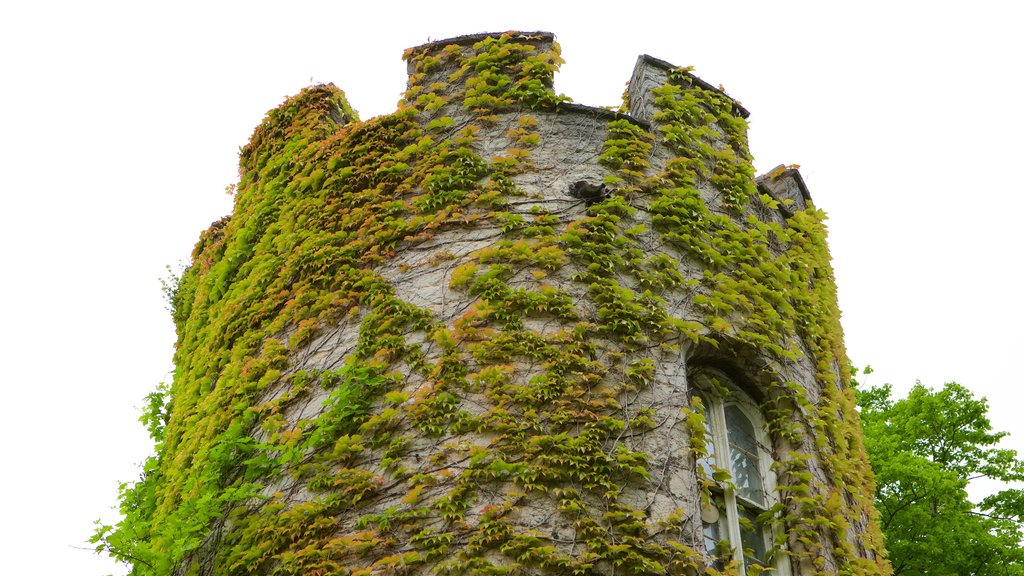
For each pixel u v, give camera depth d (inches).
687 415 394.0
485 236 428.5
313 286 446.3
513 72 481.7
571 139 462.0
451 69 488.7
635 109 498.0
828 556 411.8
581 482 362.9
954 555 666.8
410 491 366.0
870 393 809.5
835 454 454.0
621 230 435.5
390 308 415.8
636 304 413.1
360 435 387.9
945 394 767.7
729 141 499.2
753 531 414.0
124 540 400.2
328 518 372.2
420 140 465.1
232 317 474.0
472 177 446.6
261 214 501.4
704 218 455.8
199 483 422.9
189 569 406.6
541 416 376.5
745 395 443.5
